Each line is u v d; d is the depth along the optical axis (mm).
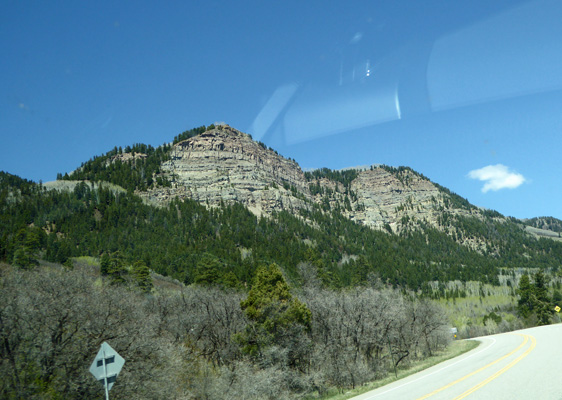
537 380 13883
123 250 114688
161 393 16375
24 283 18312
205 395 20453
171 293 44562
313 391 26359
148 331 18234
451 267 191750
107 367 10773
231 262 111125
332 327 30625
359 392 19047
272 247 138375
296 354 29297
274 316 30516
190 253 113438
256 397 21641
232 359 28969
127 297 23016
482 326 83250
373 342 30297
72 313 15664
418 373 21828
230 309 32844
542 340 29312
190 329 28906
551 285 134625
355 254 176375
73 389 14094
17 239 72375
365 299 32812
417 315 39031
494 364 19656
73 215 148625
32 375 13891
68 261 68438
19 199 159125
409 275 154000
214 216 173625
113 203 159875
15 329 14180
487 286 172125
